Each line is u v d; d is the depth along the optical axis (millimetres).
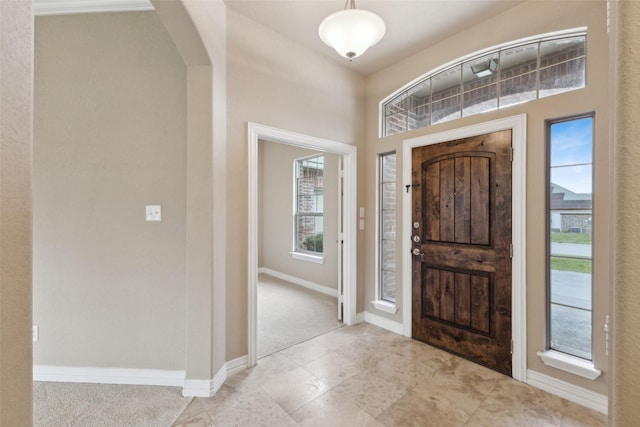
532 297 2033
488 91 2361
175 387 2012
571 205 1935
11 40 486
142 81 2035
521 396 1913
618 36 400
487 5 2133
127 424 1663
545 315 1993
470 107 2461
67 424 1655
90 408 1790
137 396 1909
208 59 1869
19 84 500
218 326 2035
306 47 2689
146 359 2049
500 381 2080
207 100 1916
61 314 2053
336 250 4207
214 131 1947
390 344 2664
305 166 4957
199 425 1661
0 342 469
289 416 1737
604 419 1692
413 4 2121
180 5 1529
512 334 2123
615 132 413
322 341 2734
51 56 2014
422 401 1869
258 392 1964
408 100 2932
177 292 2039
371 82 3186
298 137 2621
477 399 1887
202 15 1761
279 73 2490
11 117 485
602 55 1748
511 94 2232
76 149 2031
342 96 3000
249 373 2195
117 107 2037
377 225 3152
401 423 1681
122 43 2027
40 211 2027
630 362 388
